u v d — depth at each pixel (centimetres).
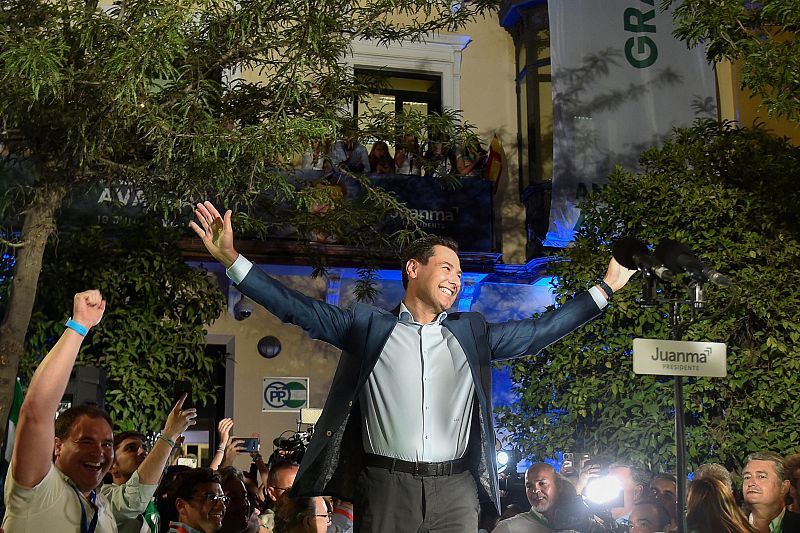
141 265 1026
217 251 339
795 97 812
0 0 816
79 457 385
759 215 998
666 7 1054
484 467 345
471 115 1518
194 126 824
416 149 1251
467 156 1427
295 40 893
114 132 821
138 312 1002
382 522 331
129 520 457
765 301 950
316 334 346
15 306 795
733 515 543
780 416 949
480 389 346
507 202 1506
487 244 1408
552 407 1046
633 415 981
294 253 1335
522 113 1510
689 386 945
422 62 1509
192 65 870
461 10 1059
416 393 338
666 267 423
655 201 1021
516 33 1541
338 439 340
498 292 1467
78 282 997
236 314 1345
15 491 352
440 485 334
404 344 345
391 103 1504
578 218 1374
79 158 838
